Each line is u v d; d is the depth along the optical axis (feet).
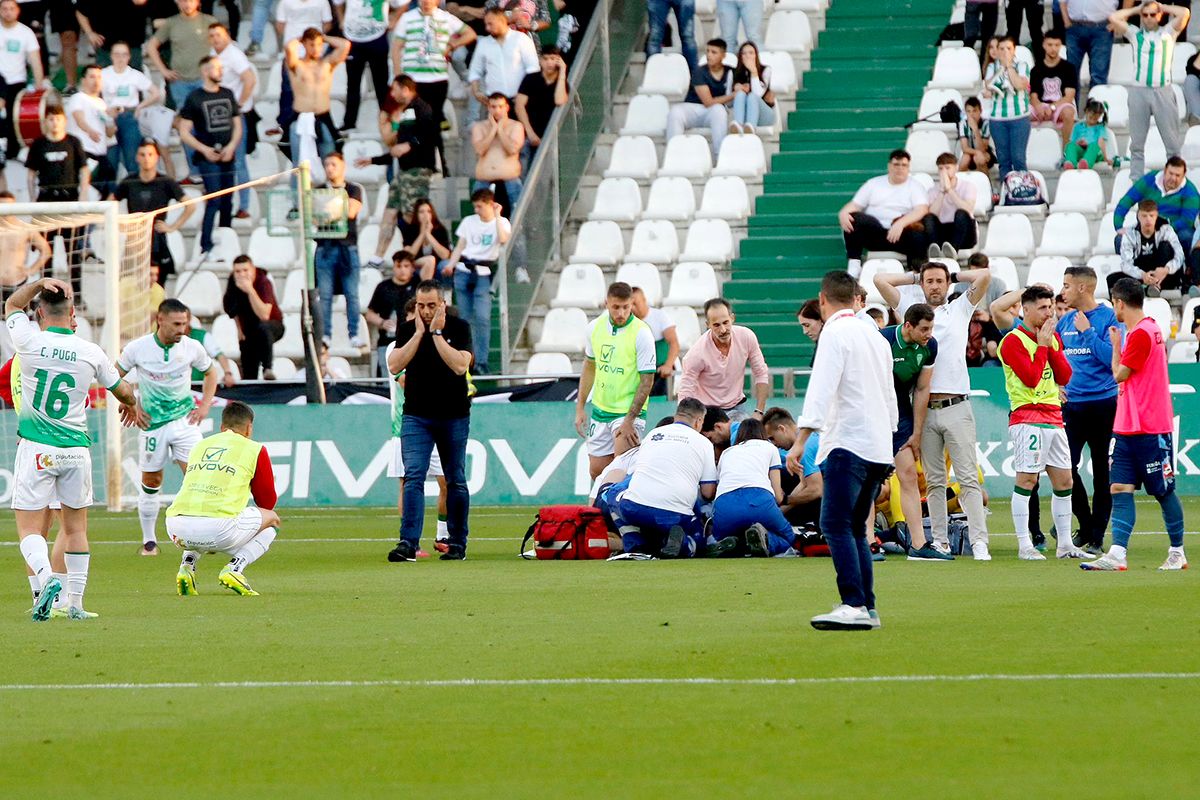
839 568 100.73
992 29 294.66
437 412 157.99
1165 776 62.75
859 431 99.45
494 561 157.99
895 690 80.59
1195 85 277.03
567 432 234.38
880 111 293.84
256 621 110.42
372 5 290.97
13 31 300.61
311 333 239.71
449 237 269.44
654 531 157.58
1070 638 97.30
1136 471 138.62
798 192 283.79
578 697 79.66
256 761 66.69
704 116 289.94
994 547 170.09
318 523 210.38
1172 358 246.06
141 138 295.89
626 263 275.18
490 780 63.16
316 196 243.60
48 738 71.36
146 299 231.50
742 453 160.97
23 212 207.21
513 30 286.87
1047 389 151.94
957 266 242.78
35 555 112.78
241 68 294.87
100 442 236.63
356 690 82.28
